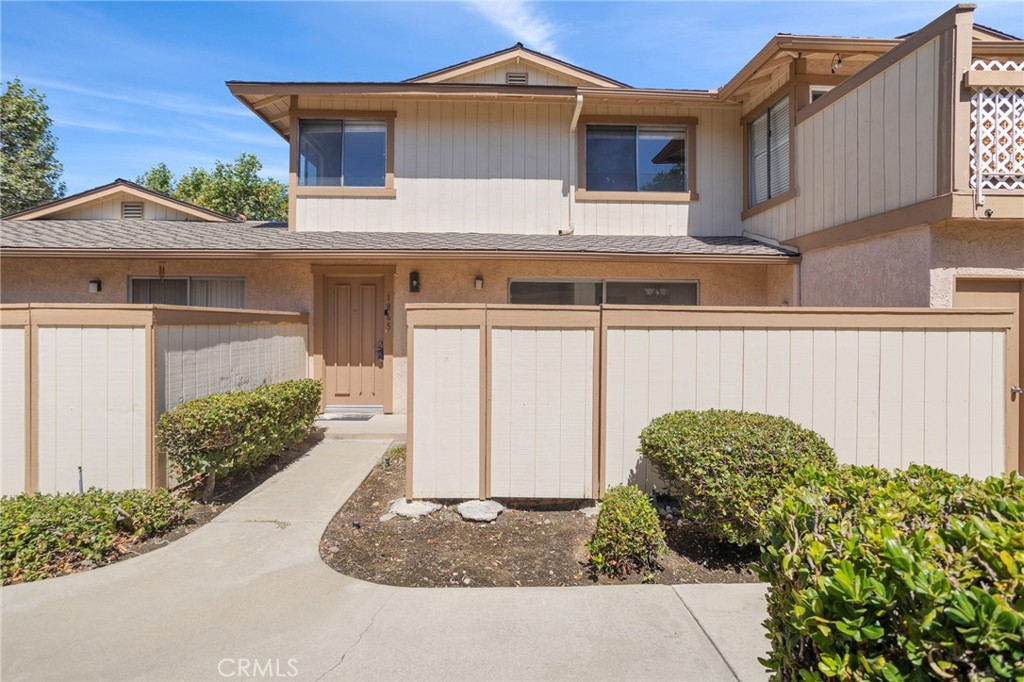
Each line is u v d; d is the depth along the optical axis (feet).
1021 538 5.22
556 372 15.07
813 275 23.43
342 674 8.30
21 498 13.99
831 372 14.93
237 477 17.93
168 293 28.17
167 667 8.44
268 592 10.82
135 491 14.42
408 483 15.12
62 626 9.57
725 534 11.94
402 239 27.17
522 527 14.19
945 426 14.89
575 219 29.86
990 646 4.16
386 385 27.76
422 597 10.69
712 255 24.41
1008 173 15.58
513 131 29.84
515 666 8.55
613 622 9.82
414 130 29.50
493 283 27.73
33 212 31.91
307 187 29.25
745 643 9.16
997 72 15.11
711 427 12.73
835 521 6.31
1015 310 16.87
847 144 20.71
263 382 22.17
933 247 16.63
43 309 15.16
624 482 15.02
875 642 4.71
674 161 30.50
